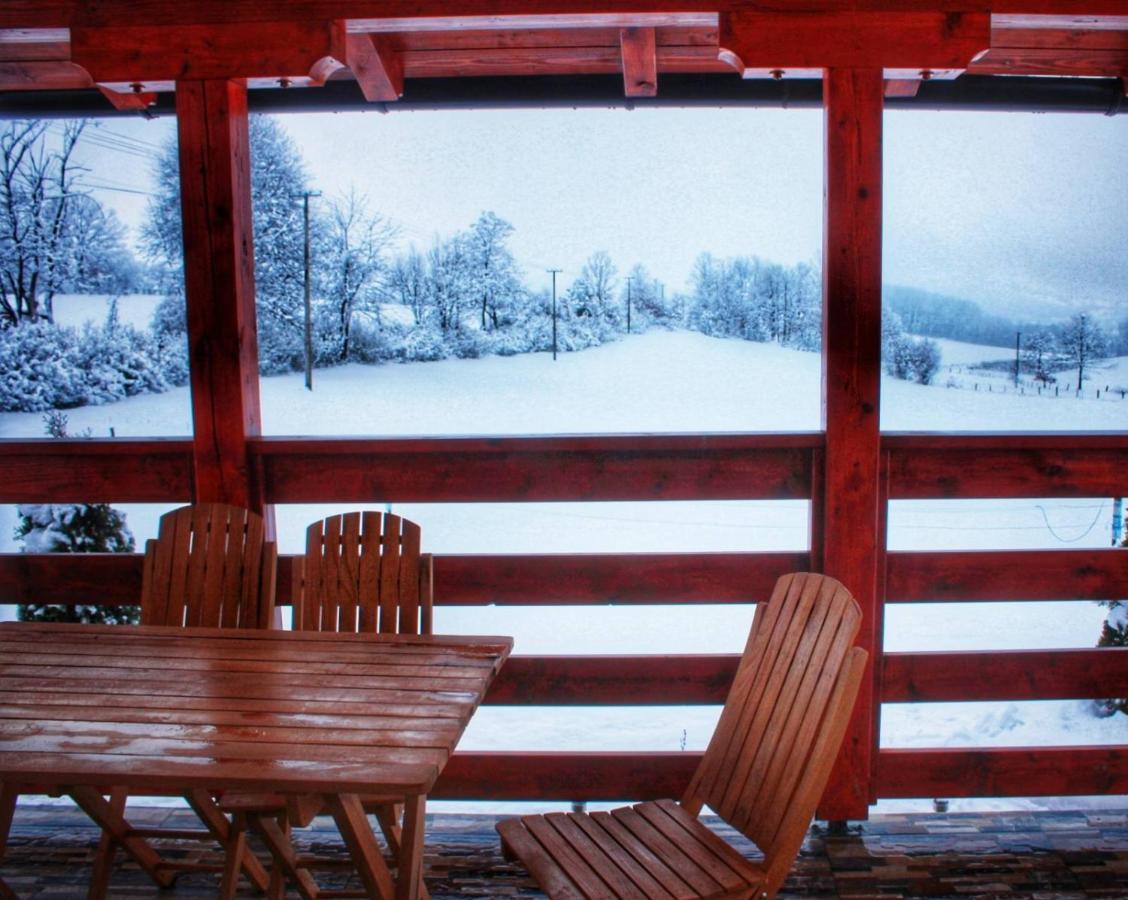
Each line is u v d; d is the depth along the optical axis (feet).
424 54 11.02
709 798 7.47
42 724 5.76
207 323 9.36
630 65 10.15
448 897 8.41
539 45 10.89
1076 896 8.33
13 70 11.13
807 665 6.96
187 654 7.25
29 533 15.70
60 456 9.77
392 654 7.26
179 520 8.98
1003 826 9.64
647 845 6.59
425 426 22.98
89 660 7.08
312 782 4.96
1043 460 9.33
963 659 9.42
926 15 8.78
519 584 9.61
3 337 21.16
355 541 8.57
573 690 9.61
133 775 5.02
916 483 9.37
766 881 6.33
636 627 23.38
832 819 9.46
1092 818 9.80
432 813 10.07
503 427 24.38
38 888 8.48
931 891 8.42
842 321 9.07
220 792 8.45
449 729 5.70
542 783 9.66
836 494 9.20
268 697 6.28
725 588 9.55
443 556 9.63
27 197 21.33
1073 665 9.41
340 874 8.79
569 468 9.54
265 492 9.72
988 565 9.39
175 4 8.99
